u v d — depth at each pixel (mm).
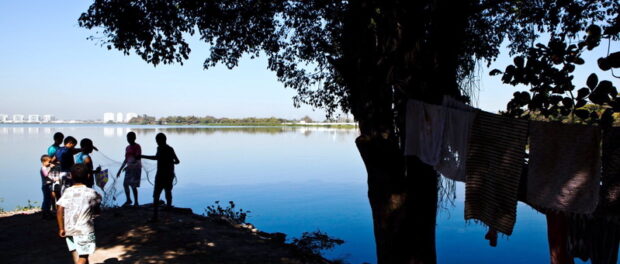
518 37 6375
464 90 5094
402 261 4691
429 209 4707
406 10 4375
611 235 3387
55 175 8023
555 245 3729
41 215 8555
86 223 4781
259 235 8422
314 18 6977
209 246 6859
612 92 3059
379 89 4555
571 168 3021
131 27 5883
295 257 6770
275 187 19391
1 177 21953
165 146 8359
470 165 3602
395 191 4699
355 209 14281
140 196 16672
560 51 3512
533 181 3203
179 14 6336
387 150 4617
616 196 2867
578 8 4797
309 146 51281
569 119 3822
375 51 4539
